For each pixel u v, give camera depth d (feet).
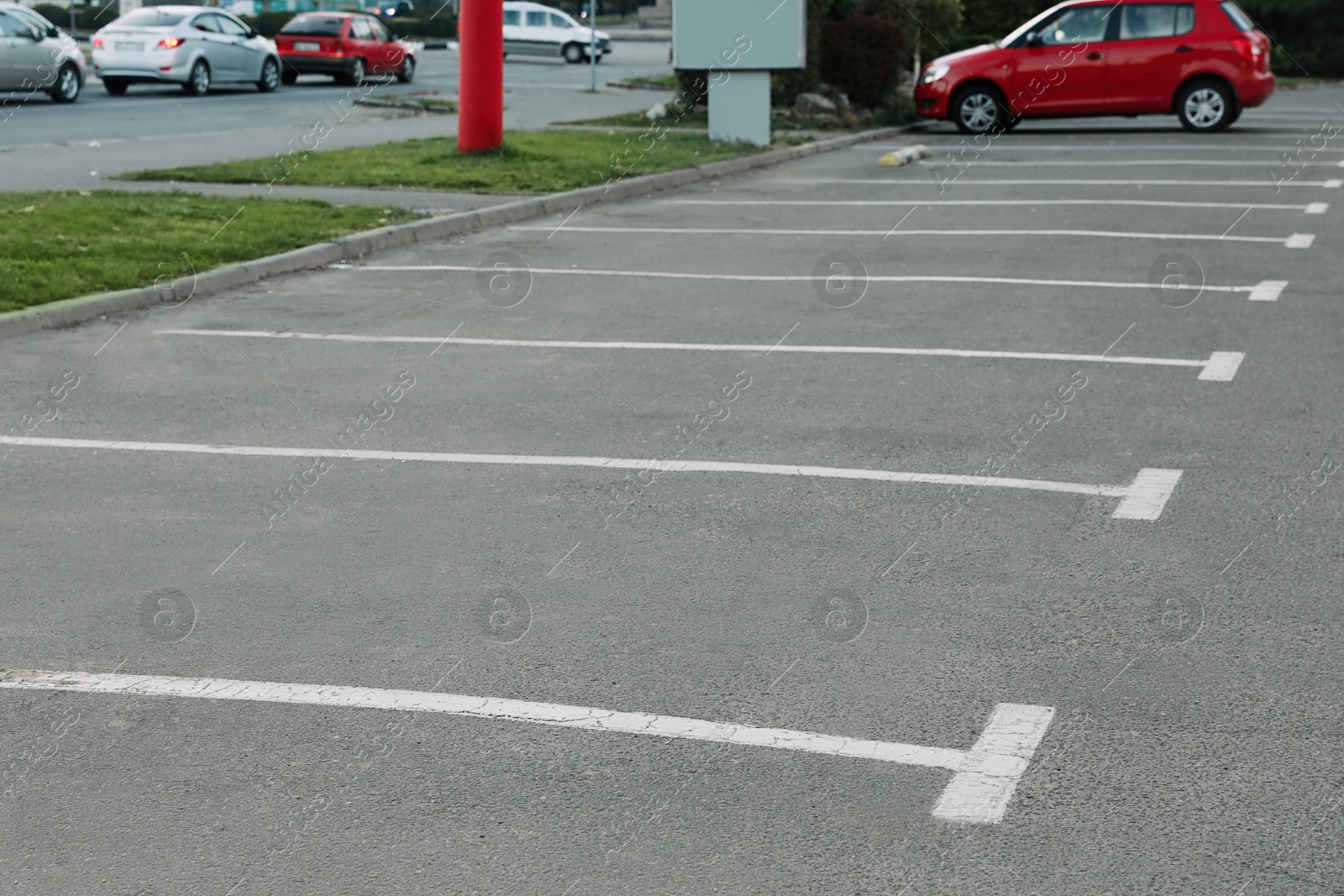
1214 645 16.12
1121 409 25.96
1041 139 79.41
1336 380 27.81
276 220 45.39
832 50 90.53
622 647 16.25
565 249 44.50
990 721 14.42
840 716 14.56
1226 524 20.03
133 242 40.73
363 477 22.59
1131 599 17.46
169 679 15.55
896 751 13.85
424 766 13.64
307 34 121.70
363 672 15.70
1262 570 18.33
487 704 14.92
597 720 14.55
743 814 12.75
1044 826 12.50
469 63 62.75
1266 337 31.71
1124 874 11.77
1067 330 32.55
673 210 53.42
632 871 11.88
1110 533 19.71
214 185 54.44
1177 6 81.46
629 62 171.53
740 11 73.05
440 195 53.01
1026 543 19.38
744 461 23.18
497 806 12.91
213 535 20.07
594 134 76.59
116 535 20.06
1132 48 81.92
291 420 25.75
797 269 40.78
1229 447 23.62
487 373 29.04
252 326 33.45
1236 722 14.33
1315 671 15.44
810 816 12.70
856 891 11.58
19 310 32.81
